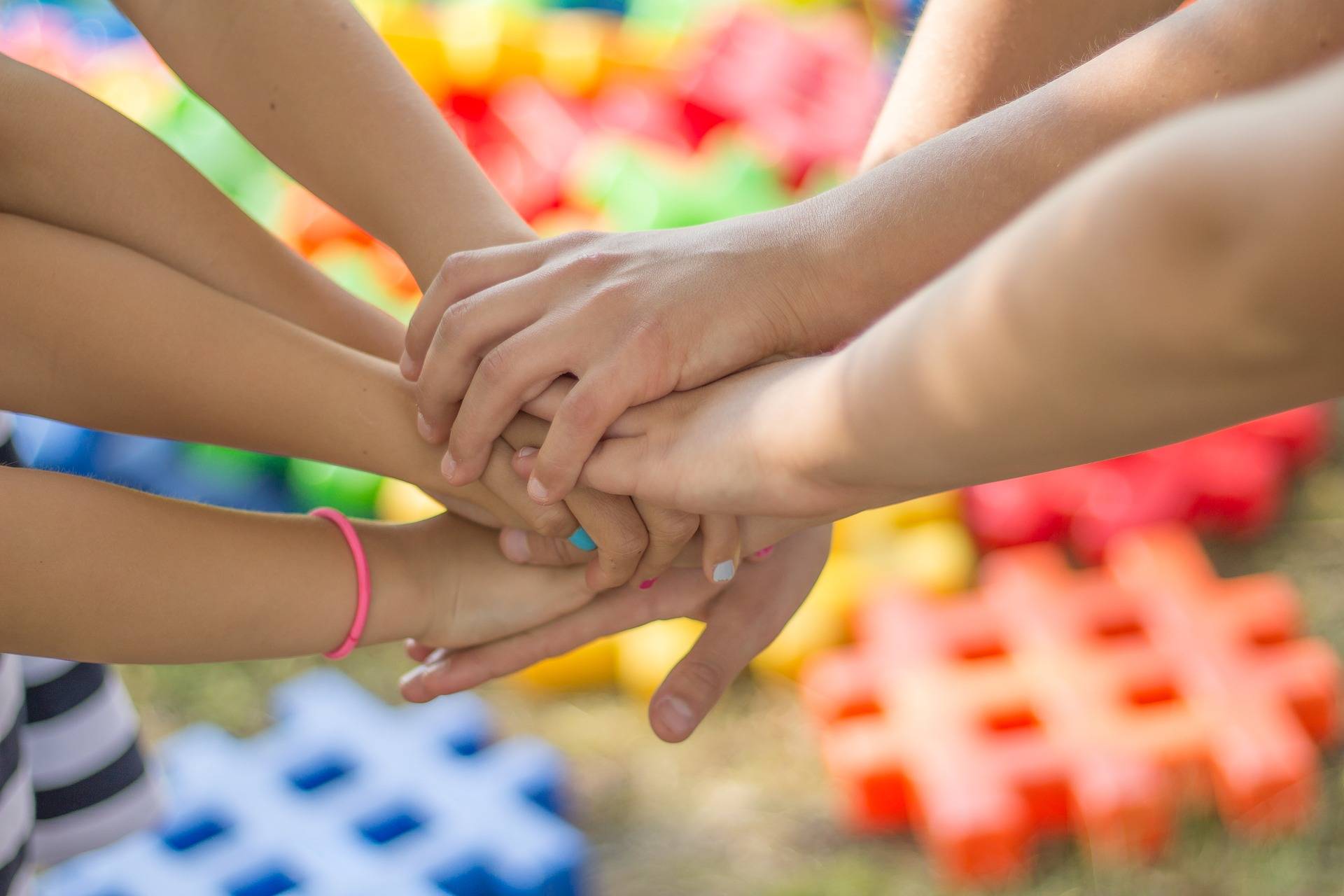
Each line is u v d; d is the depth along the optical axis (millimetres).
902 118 1141
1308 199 679
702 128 2289
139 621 1062
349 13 1134
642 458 1048
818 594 1593
